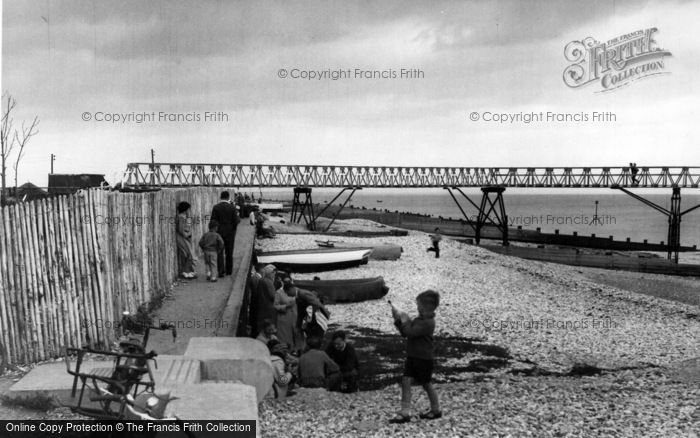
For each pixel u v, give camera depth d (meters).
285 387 12.27
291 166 69.19
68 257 10.74
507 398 13.43
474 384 15.32
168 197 18.27
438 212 193.50
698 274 49.78
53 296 10.40
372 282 27.59
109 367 9.55
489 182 74.44
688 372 17.02
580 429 10.90
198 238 25.84
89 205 11.34
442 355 18.86
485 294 30.02
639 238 108.69
